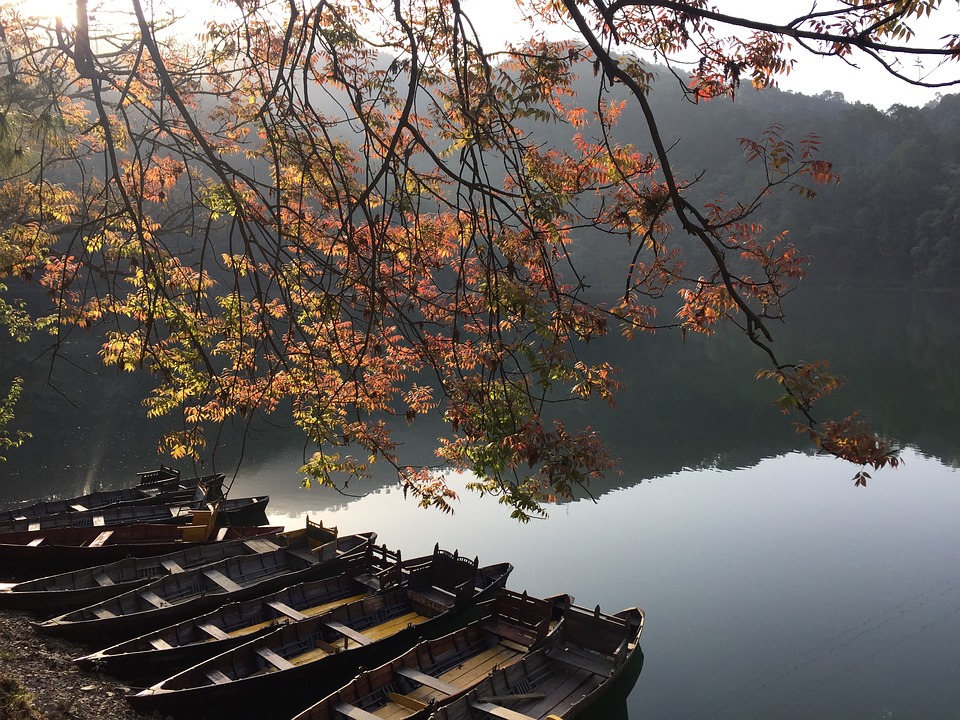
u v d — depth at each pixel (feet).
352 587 50.24
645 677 44.14
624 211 20.13
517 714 33.94
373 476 86.38
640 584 57.00
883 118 345.31
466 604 46.55
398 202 18.51
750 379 150.92
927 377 142.51
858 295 289.33
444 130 23.99
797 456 96.58
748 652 47.11
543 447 20.74
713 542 66.13
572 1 14.65
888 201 302.04
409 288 22.17
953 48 13.05
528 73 20.54
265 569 53.06
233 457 92.32
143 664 38.32
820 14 14.15
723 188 284.61
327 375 28.48
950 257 288.10
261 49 24.04
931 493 80.64
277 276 19.98
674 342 201.26
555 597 45.70
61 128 25.44
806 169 17.29
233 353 27.66
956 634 49.26
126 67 24.36
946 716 40.45
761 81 17.53
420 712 34.01
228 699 35.73
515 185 20.98
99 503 68.28
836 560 61.87
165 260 24.93
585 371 22.49
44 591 45.57
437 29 20.58
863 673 44.75
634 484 84.17
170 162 26.55
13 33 25.59
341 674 39.75
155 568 51.47
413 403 30.27
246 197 21.88
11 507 71.05
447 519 71.87
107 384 125.29
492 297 18.65
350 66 21.50
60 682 36.68
